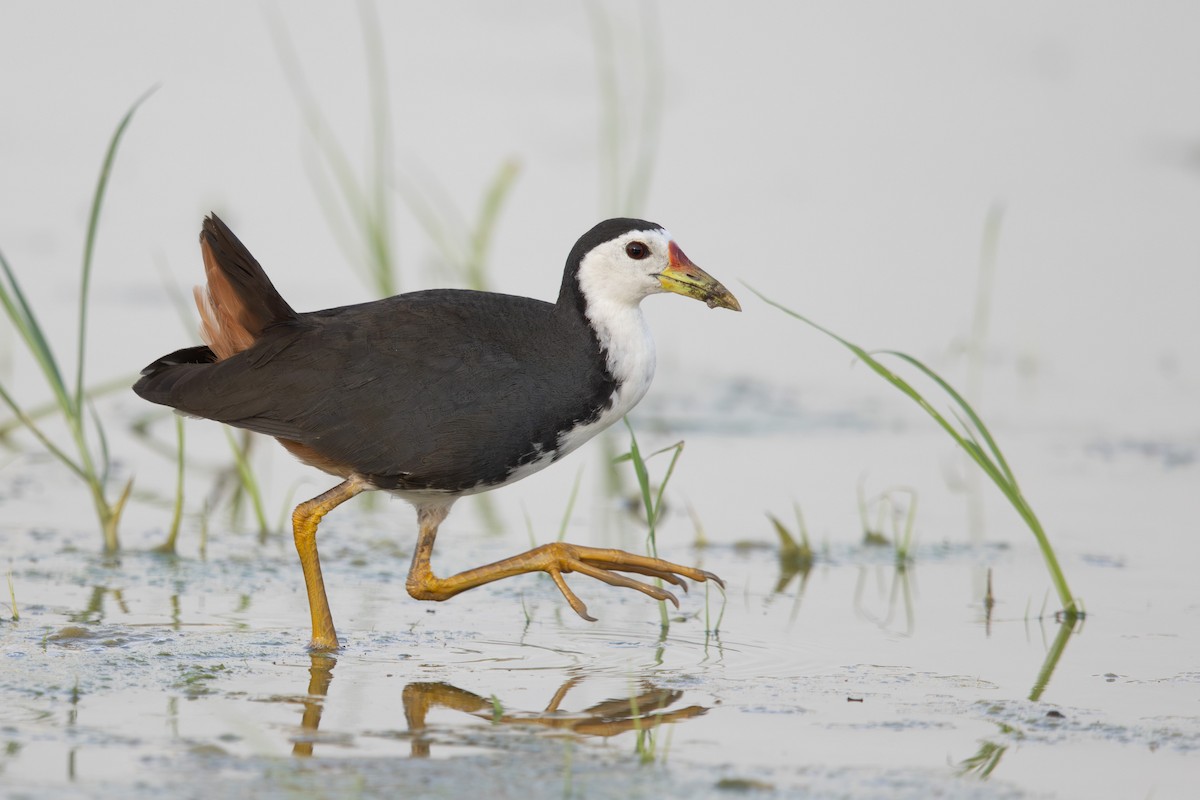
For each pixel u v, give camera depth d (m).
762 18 28.61
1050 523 12.20
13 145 21.69
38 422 14.39
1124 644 9.52
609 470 13.71
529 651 9.30
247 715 8.00
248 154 21.70
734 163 22.34
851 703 8.39
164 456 13.73
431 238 18.89
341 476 9.65
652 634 9.70
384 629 9.70
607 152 20.70
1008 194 21.67
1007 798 7.10
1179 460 13.76
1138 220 20.83
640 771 7.32
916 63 27.12
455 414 9.24
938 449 14.23
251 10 28.02
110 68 24.98
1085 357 16.50
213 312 9.47
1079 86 26.31
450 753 7.50
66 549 11.17
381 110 15.09
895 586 10.80
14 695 8.16
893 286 18.12
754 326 18.08
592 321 9.60
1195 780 7.35
